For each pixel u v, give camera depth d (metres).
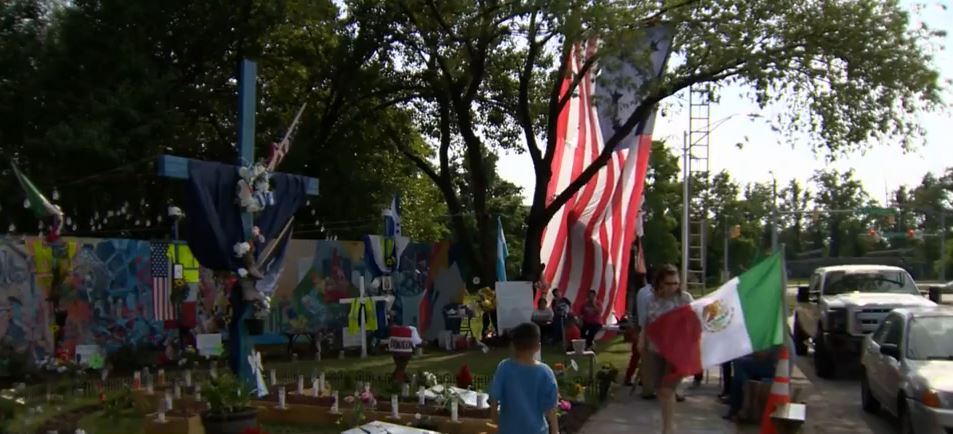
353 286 22.56
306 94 27.36
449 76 25.78
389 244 21.61
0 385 14.89
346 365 18.06
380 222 28.55
